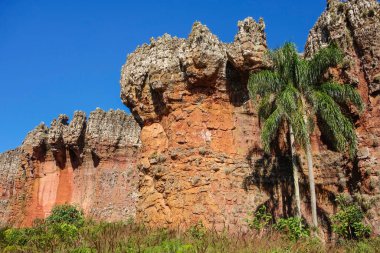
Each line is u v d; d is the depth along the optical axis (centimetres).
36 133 5378
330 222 2448
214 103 2692
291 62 2344
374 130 2434
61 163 5162
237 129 2706
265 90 2336
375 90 2453
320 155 2672
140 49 3064
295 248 1711
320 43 2761
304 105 2306
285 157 2706
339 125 2214
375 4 2573
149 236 1911
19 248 1786
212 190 2508
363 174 2395
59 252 1644
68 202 4950
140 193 2836
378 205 2275
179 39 2839
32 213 5100
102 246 1593
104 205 4688
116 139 5016
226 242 1728
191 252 1554
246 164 2631
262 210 2397
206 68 2603
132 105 2991
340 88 2297
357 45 2581
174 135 2661
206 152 2580
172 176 2605
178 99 2688
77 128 4956
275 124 2205
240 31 2661
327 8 2798
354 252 1881
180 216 2480
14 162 7025
